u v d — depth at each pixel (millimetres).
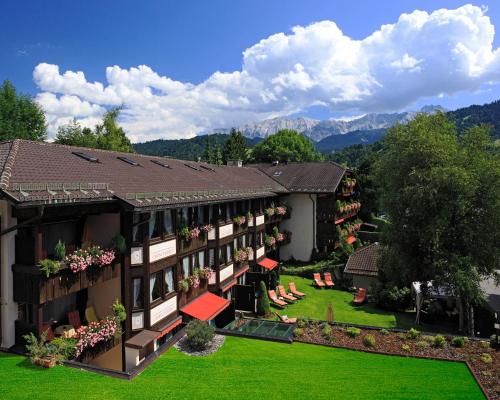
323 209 35594
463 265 20359
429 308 23844
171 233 17172
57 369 10953
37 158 13641
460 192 20031
